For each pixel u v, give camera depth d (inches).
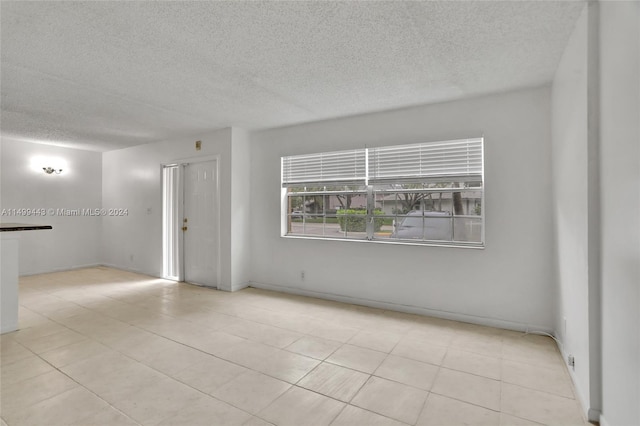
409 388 89.7
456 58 101.1
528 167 126.3
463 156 139.8
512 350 112.2
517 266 128.9
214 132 193.5
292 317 145.4
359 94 131.6
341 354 110.0
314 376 95.9
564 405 81.7
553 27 84.1
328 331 129.5
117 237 254.4
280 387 90.1
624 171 61.0
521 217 127.8
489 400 84.0
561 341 110.0
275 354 109.8
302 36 88.1
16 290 130.9
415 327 133.3
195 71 110.2
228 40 90.0
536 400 83.8
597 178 73.9
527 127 126.3
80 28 83.7
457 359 106.1
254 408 80.8
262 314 149.3
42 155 235.8
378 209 161.2
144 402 83.0
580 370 84.3
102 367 100.6
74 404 81.9
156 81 118.3
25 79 116.3
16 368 99.7
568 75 92.7
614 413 66.7
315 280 176.1
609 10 66.5
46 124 178.2
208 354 109.7
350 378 94.9
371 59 101.7
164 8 75.1
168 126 182.4
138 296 179.2
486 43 92.1
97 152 264.7
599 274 74.0
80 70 109.0
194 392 87.5
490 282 133.8
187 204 211.9
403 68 108.1
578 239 85.0
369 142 158.4
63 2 72.3
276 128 186.9
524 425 74.5
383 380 93.7
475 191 140.8
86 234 259.0
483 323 135.1
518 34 87.4
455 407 81.3
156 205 225.8
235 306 161.0
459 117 138.4
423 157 147.9
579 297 84.7
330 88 125.6
